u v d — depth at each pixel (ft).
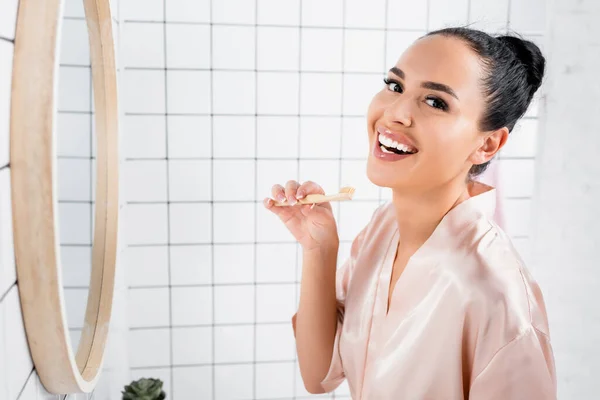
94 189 3.71
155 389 5.01
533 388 2.39
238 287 5.99
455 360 2.59
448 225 2.71
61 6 2.11
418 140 2.48
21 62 2.05
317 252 3.28
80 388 2.65
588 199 5.16
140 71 5.50
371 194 5.98
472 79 2.45
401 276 2.82
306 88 5.72
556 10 5.10
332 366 3.37
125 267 5.78
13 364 2.15
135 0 5.38
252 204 5.86
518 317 2.42
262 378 6.21
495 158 5.47
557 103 5.23
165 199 5.74
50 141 2.07
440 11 5.75
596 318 5.22
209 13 5.48
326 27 5.64
